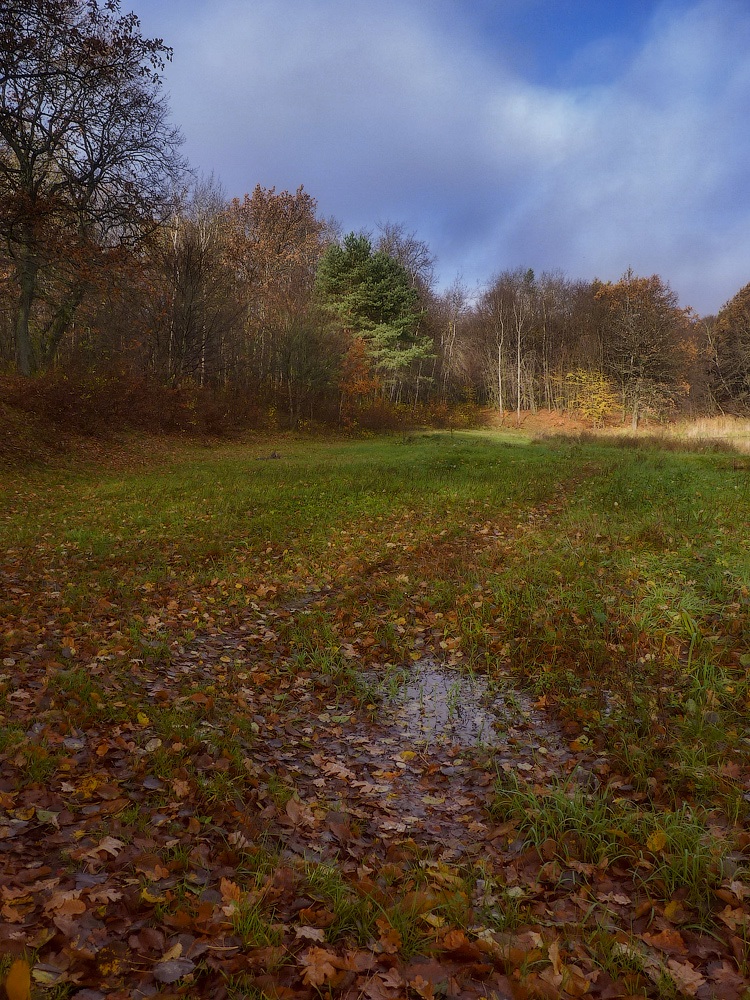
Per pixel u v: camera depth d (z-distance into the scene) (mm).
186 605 7582
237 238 52500
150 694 5211
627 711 4684
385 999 2311
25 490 16344
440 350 68375
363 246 54250
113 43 24844
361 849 3422
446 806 3891
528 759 4367
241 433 36812
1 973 2229
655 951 2604
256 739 4621
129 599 7645
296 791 3930
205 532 11102
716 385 58906
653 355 53125
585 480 15211
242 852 3232
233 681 5582
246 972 2420
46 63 22859
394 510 12570
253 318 45844
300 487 15852
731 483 13523
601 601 6566
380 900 2895
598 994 2402
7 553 9672
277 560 9500
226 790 3822
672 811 3570
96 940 2508
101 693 5000
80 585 8141
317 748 4664
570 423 59594
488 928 2744
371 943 2654
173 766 4082
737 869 3004
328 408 46188
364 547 9914
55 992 2223
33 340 34969
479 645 6242
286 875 3041
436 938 2658
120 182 26625
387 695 5500
